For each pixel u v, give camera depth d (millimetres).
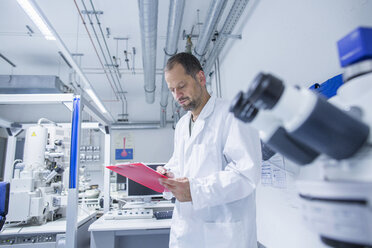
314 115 250
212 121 1057
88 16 2754
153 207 2244
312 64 1425
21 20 2984
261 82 268
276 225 1845
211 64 3350
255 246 917
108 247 1655
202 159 974
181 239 976
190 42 3115
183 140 1176
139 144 6066
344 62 342
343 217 239
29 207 1749
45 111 5566
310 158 305
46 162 2113
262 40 2125
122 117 6039
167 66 1082
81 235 1878
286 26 1721
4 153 5133
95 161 5660
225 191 811
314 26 1400
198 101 1093
